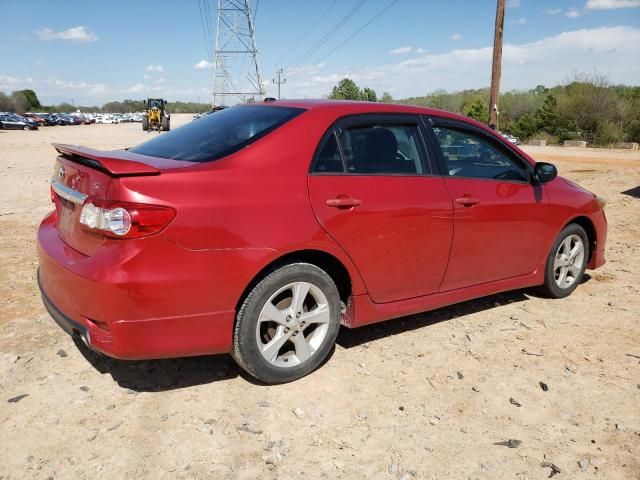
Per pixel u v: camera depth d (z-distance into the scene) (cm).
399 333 425
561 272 507
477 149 437
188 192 295
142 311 285
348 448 284
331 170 349
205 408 315
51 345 385
